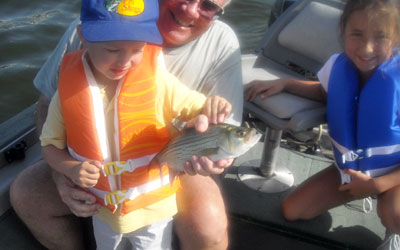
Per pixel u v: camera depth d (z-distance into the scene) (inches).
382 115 46.5
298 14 61.3
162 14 43.6
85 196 40.6
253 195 60.1
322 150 75.7
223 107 37.5
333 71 49.4
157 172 39.9
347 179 50.8
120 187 39.8
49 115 40.7
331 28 57.4
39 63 118.7
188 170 36.5
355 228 55.2
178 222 44.1
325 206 54.8
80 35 37.1
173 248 48.0
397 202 47.6
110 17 35.4
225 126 34.4
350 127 49.1
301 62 61.4
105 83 38.7
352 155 49.4
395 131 46.9
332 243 53.4
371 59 45.2
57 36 129.3
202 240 42.9
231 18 153.6
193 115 38.9
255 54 64.5
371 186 48.1
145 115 38.4
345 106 48.1
